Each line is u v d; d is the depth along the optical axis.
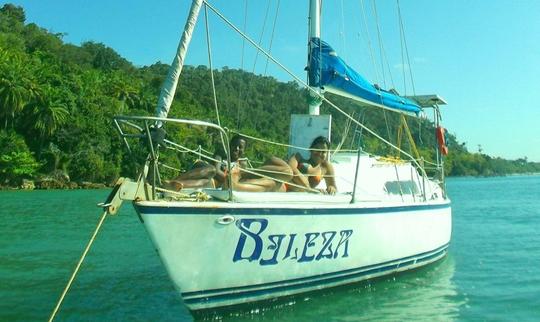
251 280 5.41
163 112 4.88
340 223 6.08
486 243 12.41
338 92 7.43
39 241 11.62
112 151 49.22
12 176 43.06
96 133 48.22
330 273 6.13
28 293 6.84
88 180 47.34
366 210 6.43
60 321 5.62
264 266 5.46
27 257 9.58
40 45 84.00
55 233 13.07
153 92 72.62
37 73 54.12
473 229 15.80
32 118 45.78
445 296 6.75
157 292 6.88
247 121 31.48
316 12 7.49
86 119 48.72
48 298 6.58
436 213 8.40
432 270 8.54
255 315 5.58
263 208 5.31
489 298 6.69
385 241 6.84
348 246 6.27
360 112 8.73
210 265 5.09
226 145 5.27
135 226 14.70
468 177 119.31
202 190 5.50
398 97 8.29
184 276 4.97
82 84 57.50
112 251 10.26
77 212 19.91
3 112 44.44
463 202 31.67
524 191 48.28
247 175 6.31
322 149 6.68
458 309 6.17
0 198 30.09
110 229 13.99
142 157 5.12
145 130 4.88
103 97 56.12
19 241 11.63
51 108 45.41
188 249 4.94
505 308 6.24
